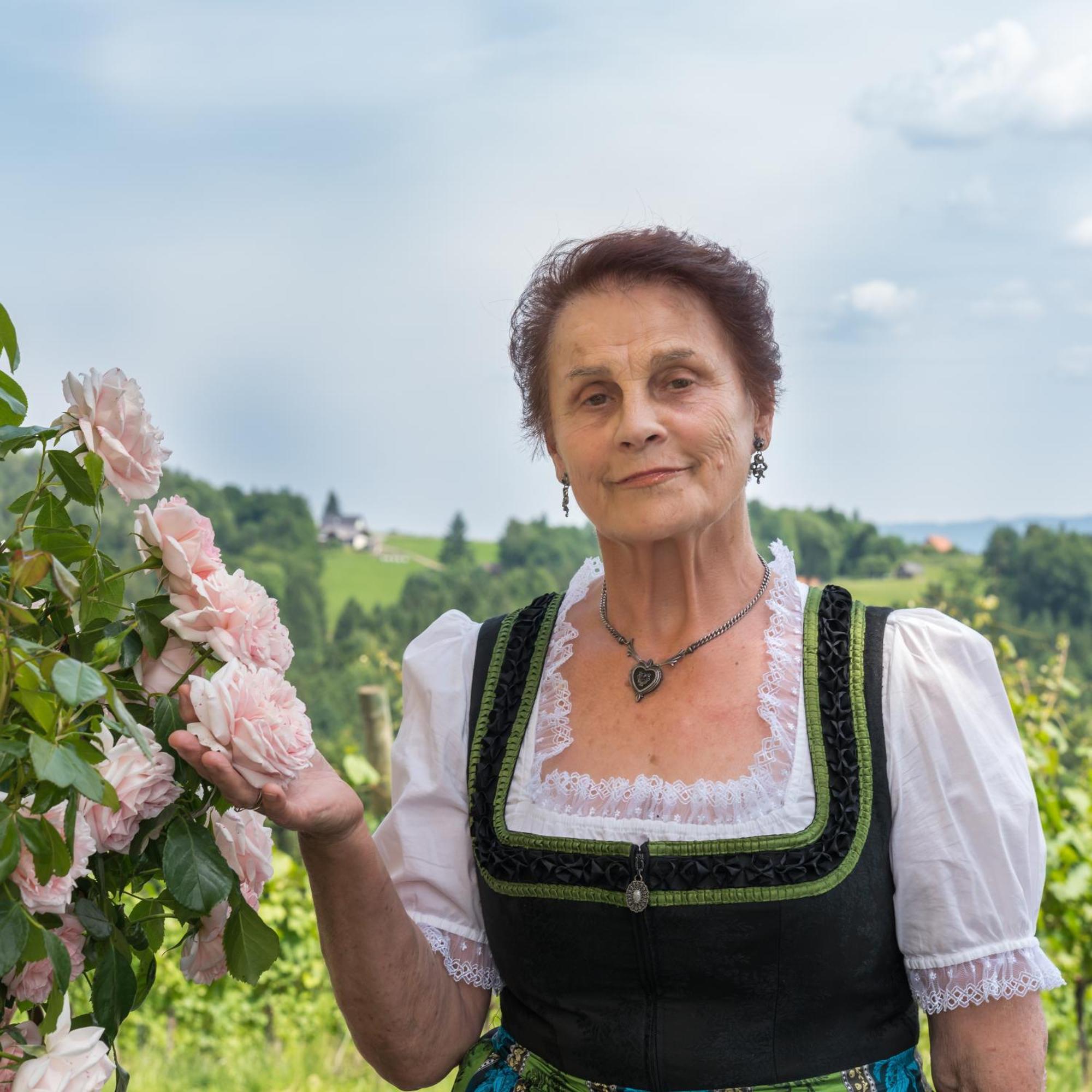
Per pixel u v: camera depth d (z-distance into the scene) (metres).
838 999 1.65
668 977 1.65
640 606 1.82
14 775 1.30
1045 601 35.25
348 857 1.64
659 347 1.72
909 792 1.66
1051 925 5.78
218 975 1.52
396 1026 1.78
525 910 1.74
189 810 1.42
